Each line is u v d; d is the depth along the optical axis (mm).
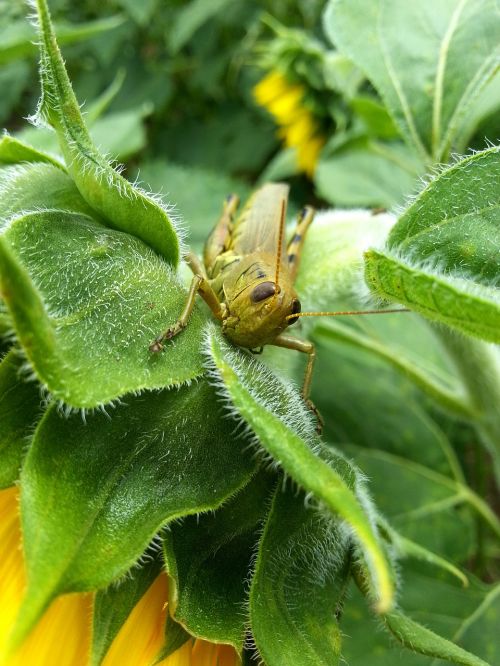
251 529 58
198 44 193
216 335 61
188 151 191
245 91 186
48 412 52
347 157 141
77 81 197
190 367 56
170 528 55
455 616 95
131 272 57
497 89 90
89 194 59
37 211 58
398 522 108
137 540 51
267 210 75
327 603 59
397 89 86
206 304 67
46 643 53
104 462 52
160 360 55
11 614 52
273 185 78
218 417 56
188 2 198
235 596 57
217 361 53
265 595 56
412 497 110
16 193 62
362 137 137
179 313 58
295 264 78
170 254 61
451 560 103
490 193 62
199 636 54
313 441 59
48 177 63
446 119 85
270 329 65
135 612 55
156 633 55
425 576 99
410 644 58
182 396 55
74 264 56
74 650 53
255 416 50
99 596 53
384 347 104
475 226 62
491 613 95
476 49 84
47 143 92
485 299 51
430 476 111
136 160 187
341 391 117
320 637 57
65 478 51
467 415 100
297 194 168
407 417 115
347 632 91
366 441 114
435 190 62
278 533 57
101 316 55
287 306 66
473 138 99
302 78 148
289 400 61
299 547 58
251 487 57
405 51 86
